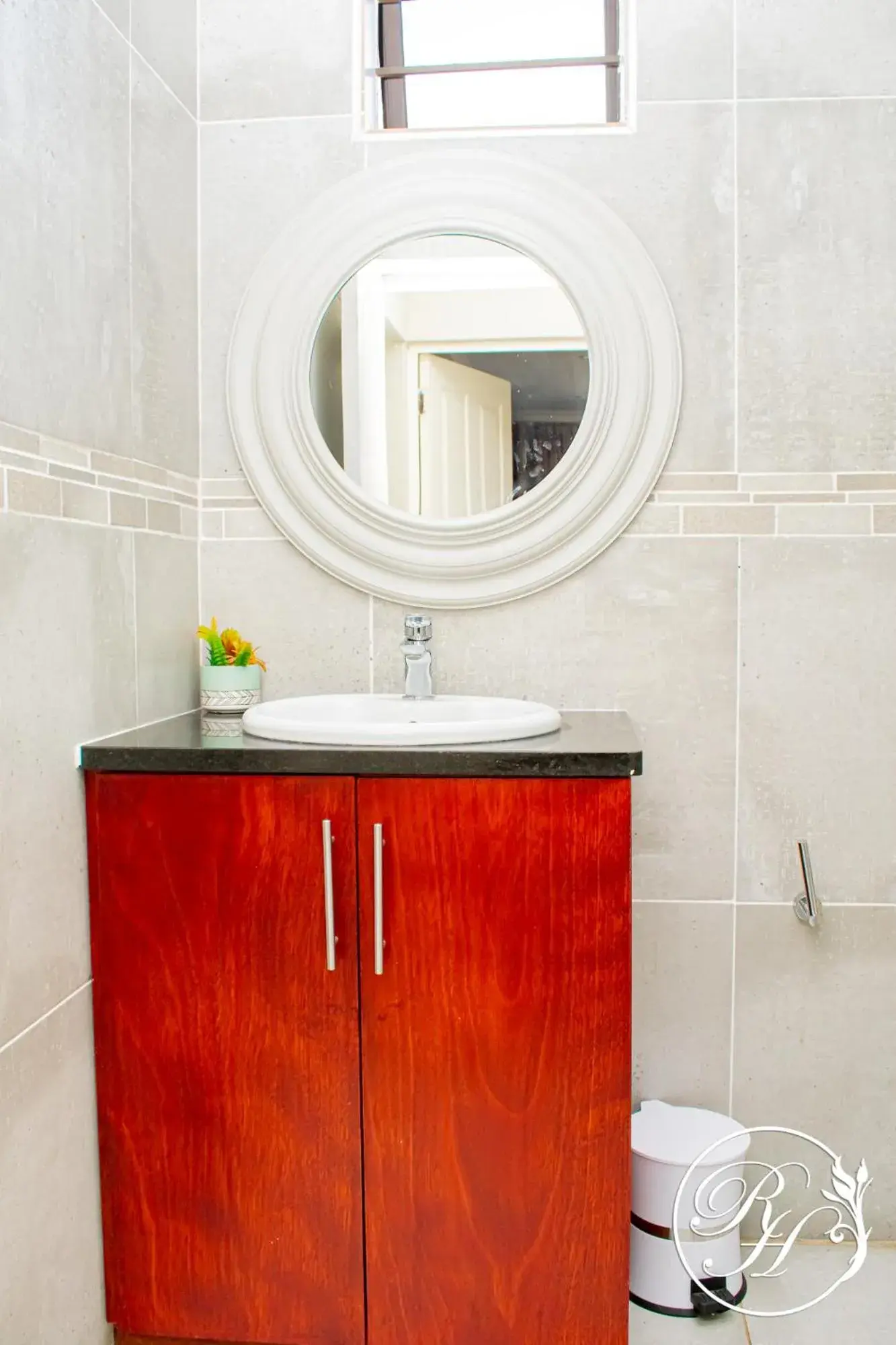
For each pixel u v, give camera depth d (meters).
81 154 1.36
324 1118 1.37
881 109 1.70
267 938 1.36
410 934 1.33
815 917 1.73
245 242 1.78
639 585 1.77
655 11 1.72
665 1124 1.70
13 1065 1.19
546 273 1.73
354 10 1.76
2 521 1.17
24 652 1.22
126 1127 1.40
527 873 1.32
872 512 1.73
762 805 1.77
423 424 1.76
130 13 1.51
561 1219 1.35
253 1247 1.39
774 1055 1.78
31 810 1.23
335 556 1.79
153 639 1.61
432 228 1.74
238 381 1.78
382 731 1.37
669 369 1.73
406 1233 1.37
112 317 1.46
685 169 1.72
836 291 1.72
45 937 1.27
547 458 1.74
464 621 1.79
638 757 1.29
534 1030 1.34
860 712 1.75
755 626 1.76
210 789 1.35
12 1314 1.18
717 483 1.75
